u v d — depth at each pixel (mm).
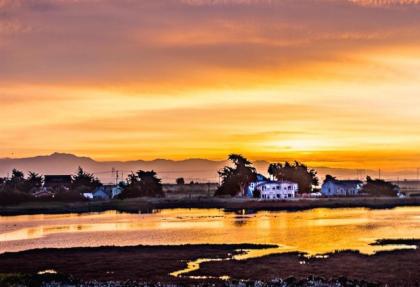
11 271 66438
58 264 69625
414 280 56719
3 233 106750
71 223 126750
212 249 78750
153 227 113562
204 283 56219
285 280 55844
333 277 58000
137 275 62250
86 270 65625
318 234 95562
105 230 109312
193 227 112312
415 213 145125
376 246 80250
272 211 160250
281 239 89500
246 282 54938
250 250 77688
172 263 68625
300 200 187625
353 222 117750
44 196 197125
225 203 185500
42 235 102500
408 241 84750
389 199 191250
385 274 59562
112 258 72812
